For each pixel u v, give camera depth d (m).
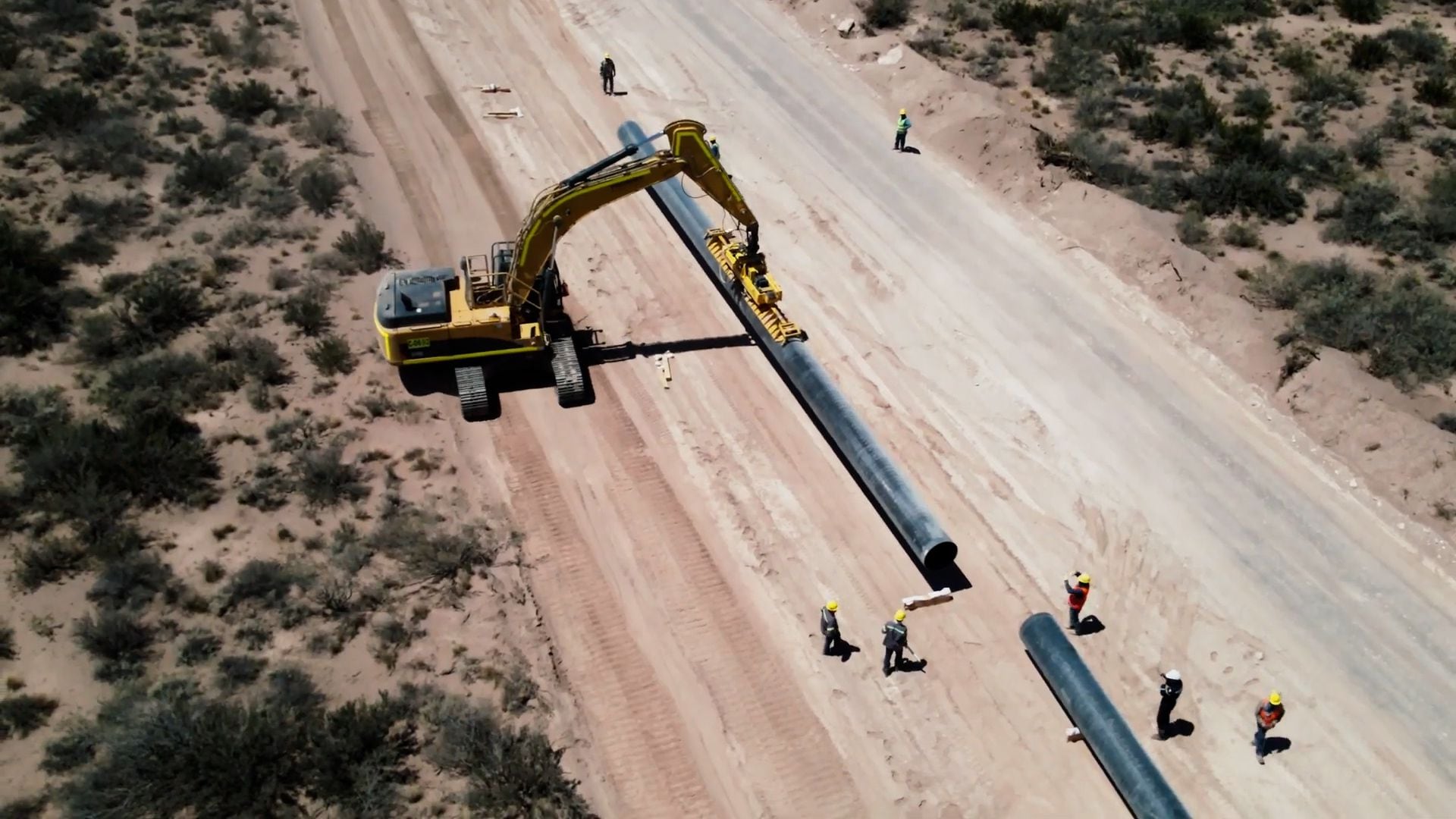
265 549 21.48
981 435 25.70
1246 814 18.33
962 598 21.86
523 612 20.94
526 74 39.72
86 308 27.02
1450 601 22.03
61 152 32.47
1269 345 27.64
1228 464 25.05
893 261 31.19
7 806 16.66
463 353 25.30
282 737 17.58
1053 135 37.06
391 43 40.81
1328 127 37.94
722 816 17.94
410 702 18.78
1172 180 34.47
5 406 23.86
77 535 21.22
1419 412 25.69
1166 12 44.88
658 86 39.44
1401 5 47.47
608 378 26.92
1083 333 28.84
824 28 43.34
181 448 22.97
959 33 43.84
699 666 20.30
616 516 23.23
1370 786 18.77
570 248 31.34
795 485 24.20
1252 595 22.08
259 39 39.62
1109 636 21.16
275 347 26.47
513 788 17.50
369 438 24.47
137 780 16.91
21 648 19.16
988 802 18.39
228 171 32.28
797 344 26.25
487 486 23.72
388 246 30.53
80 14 39.69
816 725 19.42
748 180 34.47
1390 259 31.17
